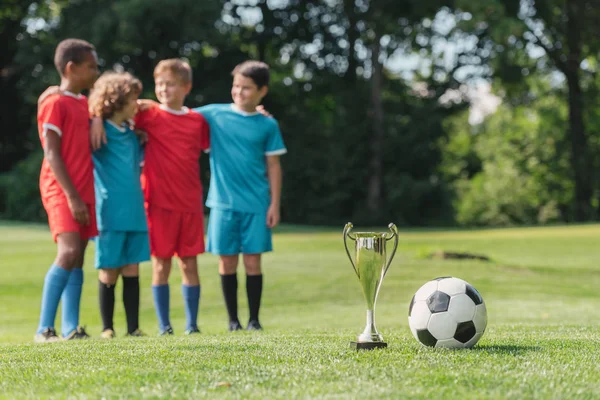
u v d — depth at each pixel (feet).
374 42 113.60
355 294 36.83
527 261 51.03
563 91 128.77
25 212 99.96
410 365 10.57
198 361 11.14
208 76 110.63
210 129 20.99
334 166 115.34
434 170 119.65
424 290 12.75
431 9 105.70
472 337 12.35
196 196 20.35
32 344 15.05
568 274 44.78
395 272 42.22
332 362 10.84
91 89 19.39
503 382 9.40
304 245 57.82
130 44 99.45
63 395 8.95
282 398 8.61
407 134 116.16
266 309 33.83
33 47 105.40
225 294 21.04
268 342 13.88
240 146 20.70
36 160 101.50
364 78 123.44
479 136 149.59
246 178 20.67
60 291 17.70
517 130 142.31
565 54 116.78
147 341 14.80
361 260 12.55
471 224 136.36
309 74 123.34
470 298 12.44
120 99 18.57
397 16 109.29
